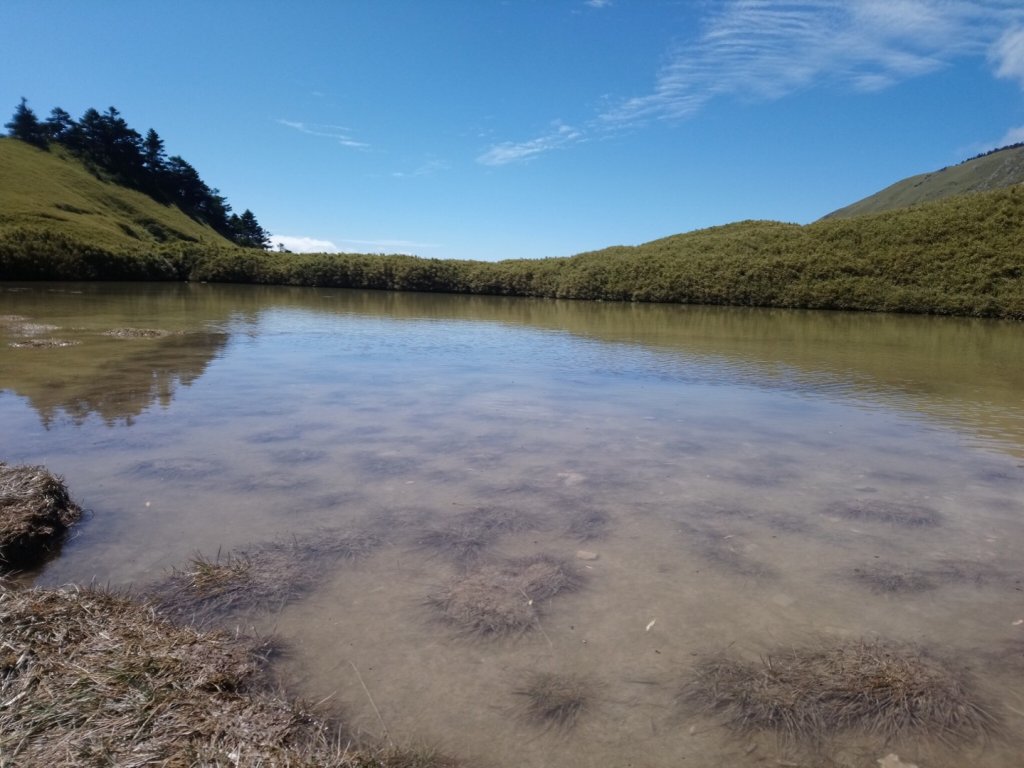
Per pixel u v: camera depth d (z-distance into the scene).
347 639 2.78
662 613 3.05
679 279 32.56
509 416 7.05
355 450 5.58
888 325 21.27
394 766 2.03
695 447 5.96
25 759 1.82
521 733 2.24
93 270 37.97
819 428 6.78
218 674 2.37
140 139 89.50
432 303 29.33
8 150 70.38
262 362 10.35
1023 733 2.28
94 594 2.91
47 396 7.22
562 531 3.97
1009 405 8.04
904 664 2.65
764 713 2.36
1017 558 3.71
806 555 3.71
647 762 2.12
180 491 4.47
